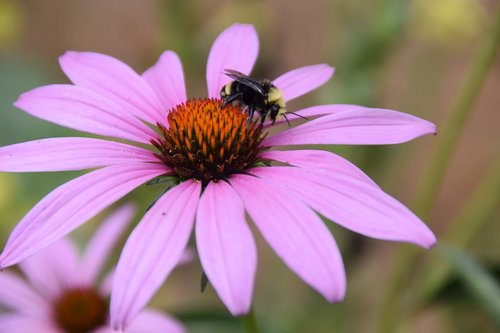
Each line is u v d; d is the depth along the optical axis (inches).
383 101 23.3
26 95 14.1
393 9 18.9
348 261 20.4
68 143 13.7
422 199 16.3
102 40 30.5
